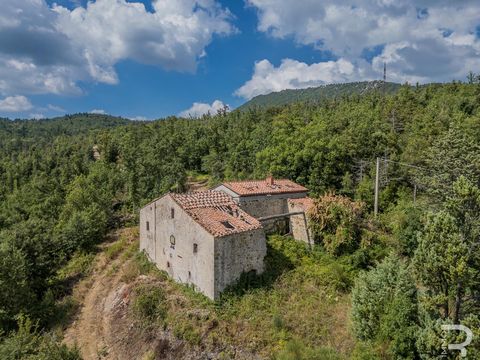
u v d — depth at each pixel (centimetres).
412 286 1698
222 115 10662
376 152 4381
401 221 2922
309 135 4575
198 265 2395
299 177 4281
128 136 8419
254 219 2666
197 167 7500
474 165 2680
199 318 2142
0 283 2425
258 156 4922
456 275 1555
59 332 2461
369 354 1541
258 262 2530
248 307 2189
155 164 5744
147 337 2200
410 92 7469
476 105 5747
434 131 4359
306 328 2009
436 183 2834
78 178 6178
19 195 6150
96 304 2798
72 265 3494
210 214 2578
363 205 3064
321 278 2484
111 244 3959
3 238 3092
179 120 10738
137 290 2583
